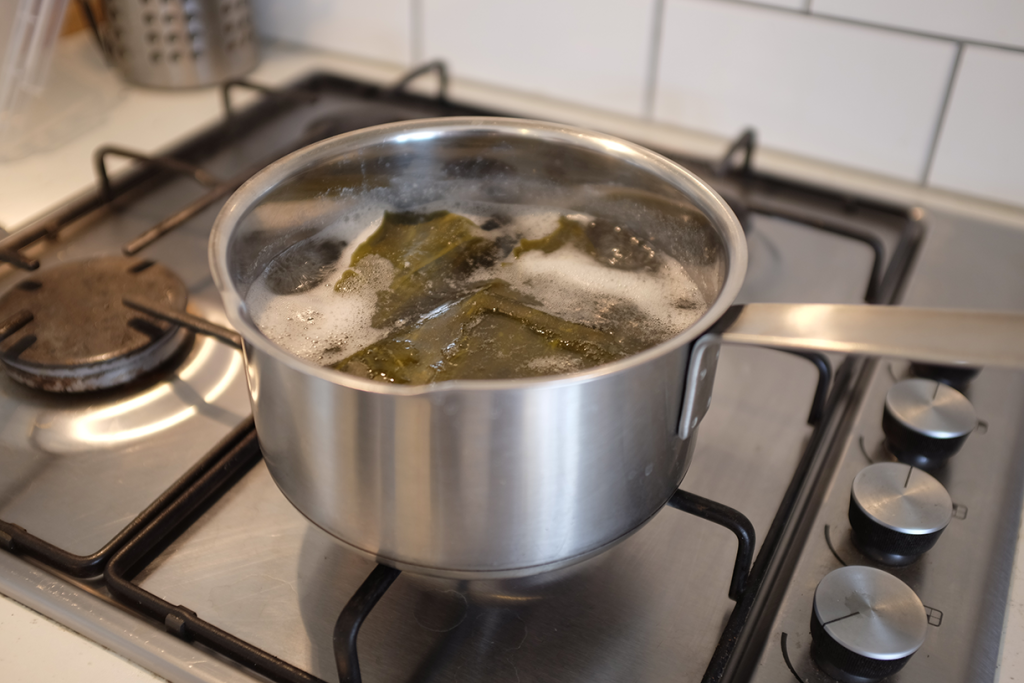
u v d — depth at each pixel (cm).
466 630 36
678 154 67
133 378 47
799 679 34
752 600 36
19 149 68
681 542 40
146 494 41
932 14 59
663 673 34
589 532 30
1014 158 62
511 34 75
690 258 40
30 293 50
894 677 34
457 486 28
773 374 50
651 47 70
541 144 41
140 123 72
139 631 34
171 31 73
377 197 44
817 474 43
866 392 47
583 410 27
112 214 62
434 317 39
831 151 68
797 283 58
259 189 35
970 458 44
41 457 43
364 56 82
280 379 27
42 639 35
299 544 39
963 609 37
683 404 30
